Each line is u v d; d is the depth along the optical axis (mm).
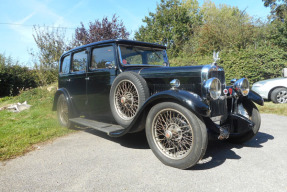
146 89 3057
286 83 7387
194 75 2910
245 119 3062
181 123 2602
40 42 12594
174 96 2490
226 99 3104
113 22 13234
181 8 21594
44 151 3285
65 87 4848
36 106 7512
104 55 3799
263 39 14023
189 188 2064
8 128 4719
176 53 19062
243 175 2314
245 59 9023
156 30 21141
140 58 3949
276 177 2248
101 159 2895
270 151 3053
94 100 4004
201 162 2721
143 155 3023
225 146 3371
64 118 4895
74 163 2768
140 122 2949
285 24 11430
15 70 15000
